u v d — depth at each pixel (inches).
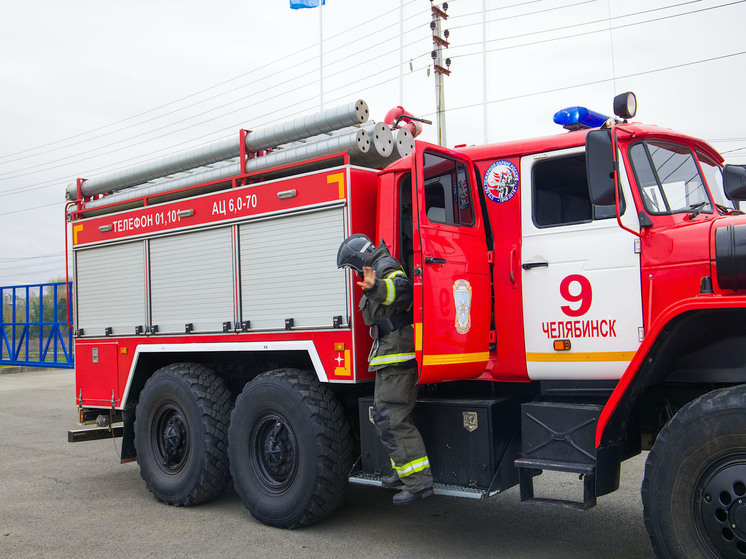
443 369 161.9
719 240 135.0
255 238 210.4
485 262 178.9
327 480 186.4
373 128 193.8
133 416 250.2
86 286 267.0
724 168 148.8
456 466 168.4
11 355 720.3
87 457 308.5
